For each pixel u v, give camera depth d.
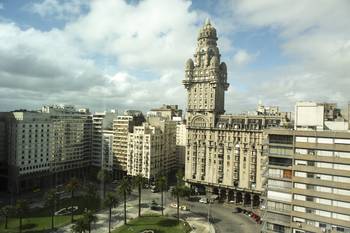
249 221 148.38
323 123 92.94
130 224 138.88
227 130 179.50
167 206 168.88
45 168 198.88
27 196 178.50
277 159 92.56
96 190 194.25
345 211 82.38
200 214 157.12
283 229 91.00
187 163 195.00
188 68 195.62
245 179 173.62
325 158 85.31
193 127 192.38
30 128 188.12
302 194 88.25
